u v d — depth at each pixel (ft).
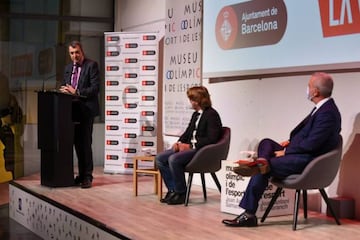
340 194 16.05
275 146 15.44
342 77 15.78
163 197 19.24
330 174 14.26
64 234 17.74
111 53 25.50
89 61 20.97
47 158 21.31
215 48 20.47
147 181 23.22
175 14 23.15
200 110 18.48
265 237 13.62
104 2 30.04
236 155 20.02
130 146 25.31
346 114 15.74
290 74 17.44
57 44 29.35
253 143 19.13
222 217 16.06
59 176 21.06
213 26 20.57
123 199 18.98
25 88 28.60
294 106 17.31
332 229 14.44
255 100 19.01
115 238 14.40
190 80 22.27
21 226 21.11
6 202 24.27
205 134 17.58
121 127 25.43
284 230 14.34
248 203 14.75
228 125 20.42
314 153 14.24
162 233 14.12
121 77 25.39
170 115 23.45
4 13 28.25
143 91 25.11
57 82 29.27
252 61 18.67
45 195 19.54
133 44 25.18
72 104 21.07
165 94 23.76
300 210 16.83
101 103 29.81
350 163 15.71
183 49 22.65
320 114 14.16
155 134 25.00
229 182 16.55
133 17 28.12
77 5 29.63
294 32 16.97
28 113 28.55
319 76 14.38
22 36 28.63
